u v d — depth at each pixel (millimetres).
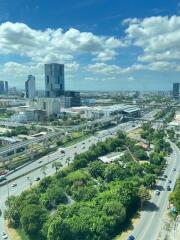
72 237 197625
